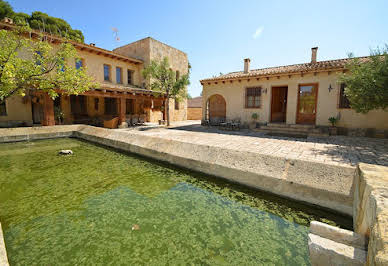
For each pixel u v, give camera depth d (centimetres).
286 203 330
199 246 230
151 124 1504
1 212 300
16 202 331
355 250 167
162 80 1348
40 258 210
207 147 483
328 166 324
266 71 1211
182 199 345
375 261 98
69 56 697
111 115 1622
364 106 635
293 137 829
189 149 508
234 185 401
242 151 427
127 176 455
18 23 660
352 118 890
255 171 376
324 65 970
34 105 1259
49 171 486
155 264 203
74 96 1442
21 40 616
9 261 205
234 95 1231
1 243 193
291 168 350
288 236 248
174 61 1895
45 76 685
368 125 858
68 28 1811
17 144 795
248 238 245
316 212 301
